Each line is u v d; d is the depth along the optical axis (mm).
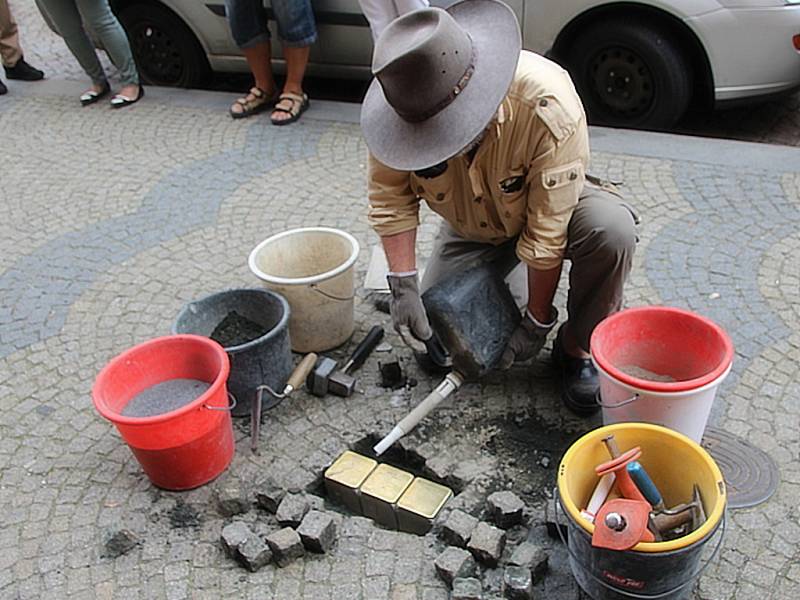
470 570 2143
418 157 1965
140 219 3922
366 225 3734
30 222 3977
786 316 2965
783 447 2447
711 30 4023
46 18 5211
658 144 4176
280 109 4746
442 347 2689
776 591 2049
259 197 4035
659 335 2346
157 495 2451
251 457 2555
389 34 1980
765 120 4664
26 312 3318
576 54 4477
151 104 5164
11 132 4918
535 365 2836
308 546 2227
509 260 2639
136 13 5336
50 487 2504
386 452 2621
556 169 2145
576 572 1947
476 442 2564
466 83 1944
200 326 2711
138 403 2445
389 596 2113
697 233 3471
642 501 1827
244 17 4547
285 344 2639
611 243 2246
